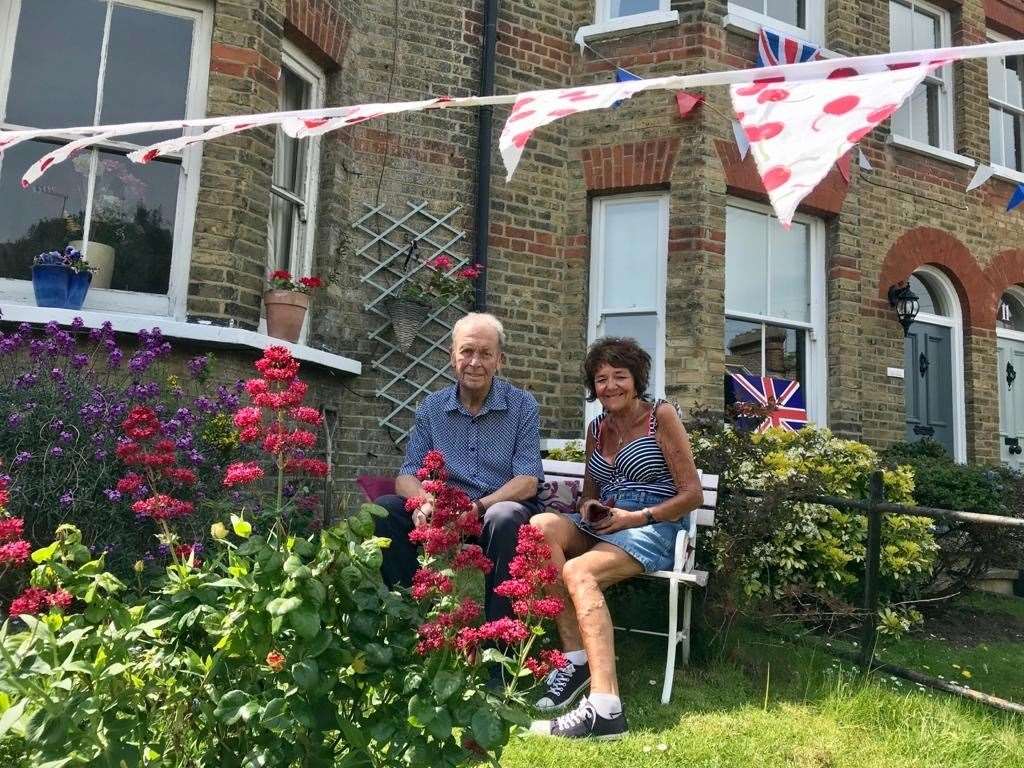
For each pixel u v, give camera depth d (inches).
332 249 218.8
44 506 129.7
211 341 172.4
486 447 135.8
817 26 276.4
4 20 182.4
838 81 56.5
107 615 63.9
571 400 243.1
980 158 305.0
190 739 62.6
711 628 143.7
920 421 286.7
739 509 151.9
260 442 141.7
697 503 125.2
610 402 131.8
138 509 80.9
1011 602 227.1
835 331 259.8
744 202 253.9
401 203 233.8
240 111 188.1
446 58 243.4
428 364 229.8
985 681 144.9
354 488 216.1
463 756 60.6
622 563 117.6
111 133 88.9
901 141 279.1
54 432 134.3
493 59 246.7
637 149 245.9
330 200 220.1
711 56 245.4
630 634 151.6
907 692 129.7
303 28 207.5
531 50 254.8
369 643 62.4
